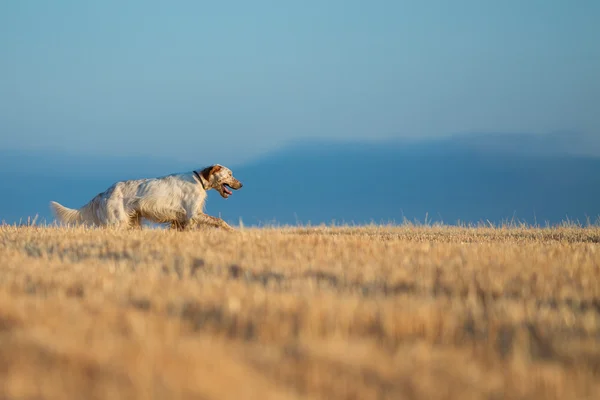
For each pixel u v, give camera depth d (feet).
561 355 26.99
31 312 29.76
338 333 27.61
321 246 59.06
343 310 30.45
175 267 47.57
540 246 65.72
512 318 31.40
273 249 55.88
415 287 39.27
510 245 67.26
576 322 31.27
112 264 44.91
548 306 34.45
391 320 29.17
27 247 58.65
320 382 22.41
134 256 51.88
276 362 24.14
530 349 27.78
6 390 20.67
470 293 37.01
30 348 24.47
